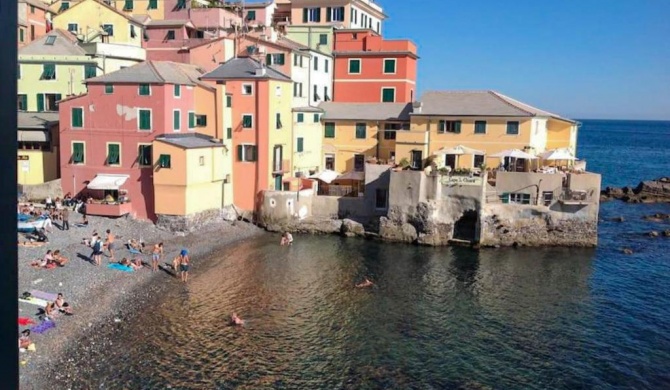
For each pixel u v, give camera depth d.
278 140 72.62
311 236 69.19
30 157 68.88
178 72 69.00
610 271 57.75
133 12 99.00
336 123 82.31
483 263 59.53
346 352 37.69
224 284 50.09
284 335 39.94
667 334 42.31
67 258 50.41
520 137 73.19
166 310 43.22
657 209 97.81
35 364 32.53
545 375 35.53
